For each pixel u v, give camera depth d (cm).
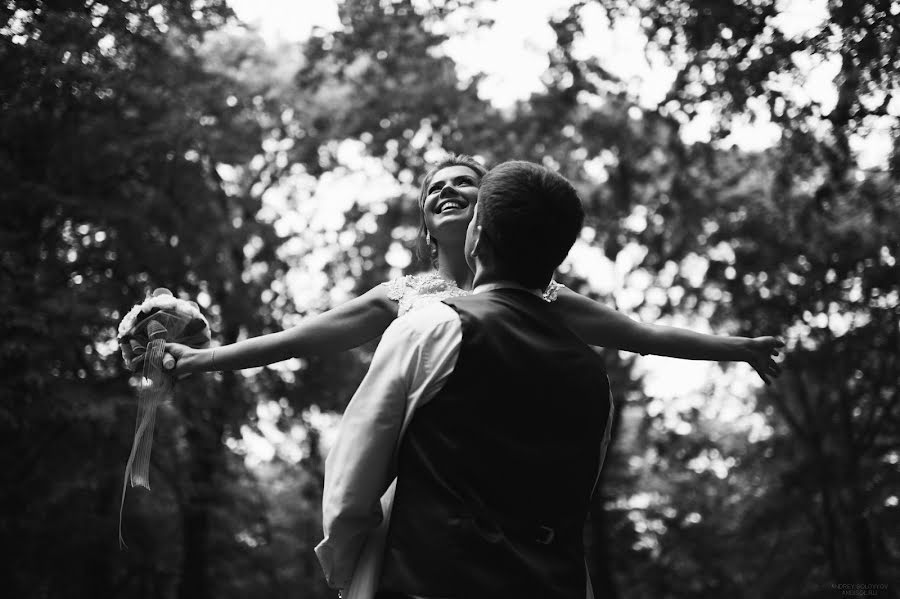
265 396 1728
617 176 1588
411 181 1803
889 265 1359
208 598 1697
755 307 1573
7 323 1090
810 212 1240
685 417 2084
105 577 1502
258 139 1639
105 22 1046
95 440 1244
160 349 280
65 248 1294
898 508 1573
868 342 1500
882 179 1070
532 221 222
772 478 1806
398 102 1688
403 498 202
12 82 1021
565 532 206
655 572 2297
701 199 1537
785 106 808
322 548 209
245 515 1891
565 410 209
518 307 216
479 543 193
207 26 1248
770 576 1886
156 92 1241
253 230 1808
